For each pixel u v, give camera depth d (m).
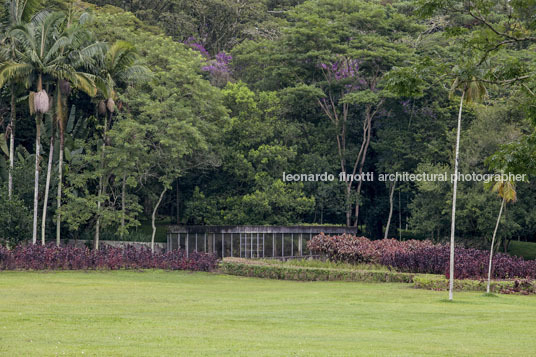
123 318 21.06
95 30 61.53
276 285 38.03
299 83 66.06
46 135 57.75
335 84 66.81
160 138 55.84
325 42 65.50
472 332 20.16
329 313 23.98
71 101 64.06
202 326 19.84
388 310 25.31
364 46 65.44
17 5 50.81
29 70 48.78
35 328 18.42
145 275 42.69
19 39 48.31
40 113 49.91
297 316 22.94
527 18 18.53
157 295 29.61
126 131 53.91
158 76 60.16
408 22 67.31
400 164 66.12
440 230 67.50
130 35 63.72
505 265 40.06
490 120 58.50
